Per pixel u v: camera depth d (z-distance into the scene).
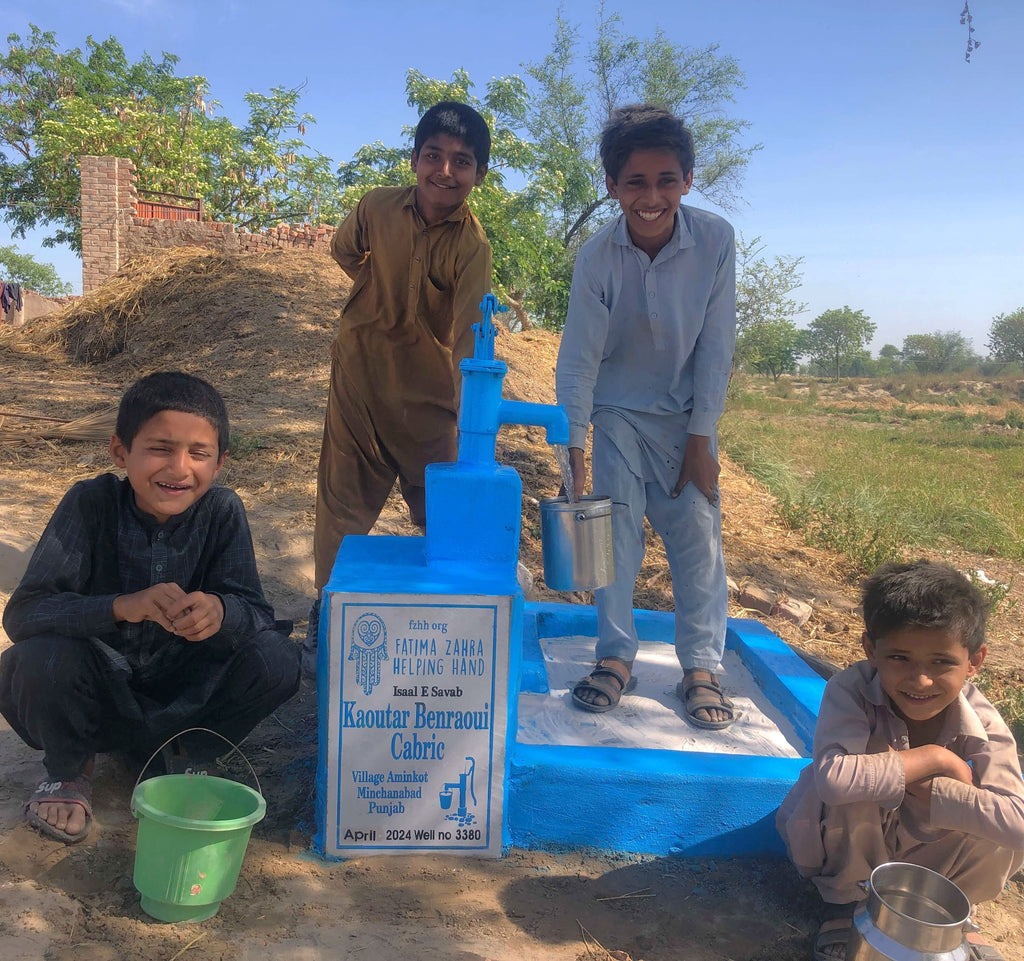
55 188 25.16
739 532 7.02
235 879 2.20
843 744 2.26
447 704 2.47
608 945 2.21
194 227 16.12
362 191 19.88
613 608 3.17
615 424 3.17
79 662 2.36
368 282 3.53
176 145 24.03
